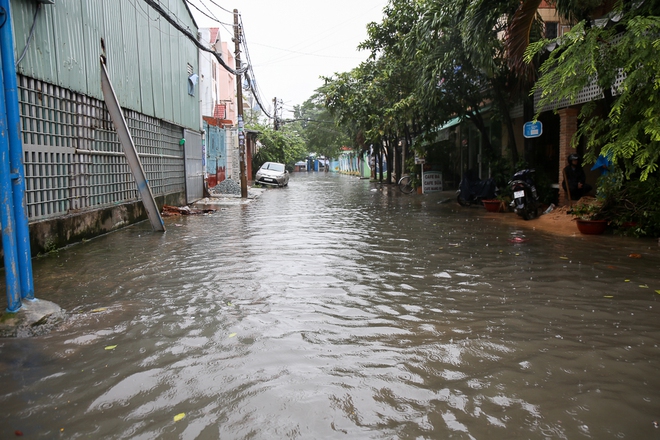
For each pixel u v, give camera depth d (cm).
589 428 269
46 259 732
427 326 431
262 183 3038
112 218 1052
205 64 3000
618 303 491
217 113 3406
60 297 527
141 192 1041
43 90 777
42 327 423
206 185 2152
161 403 299
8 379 332
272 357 365
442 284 576
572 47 670
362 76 2202
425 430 269
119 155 1097
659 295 516
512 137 1447
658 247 789
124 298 523
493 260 709
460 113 1631
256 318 455
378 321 446
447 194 2108
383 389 315
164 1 1464
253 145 4081
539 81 709
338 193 2483
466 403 296
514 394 307
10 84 427
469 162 2316
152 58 1369
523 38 1058
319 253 783
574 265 665
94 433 268
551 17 1579
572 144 784
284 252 793
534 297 516
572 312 465
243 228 1110
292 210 1562
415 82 1762
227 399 303
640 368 342
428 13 1330
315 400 301
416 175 2412
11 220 427
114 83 1075
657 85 576
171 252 795
